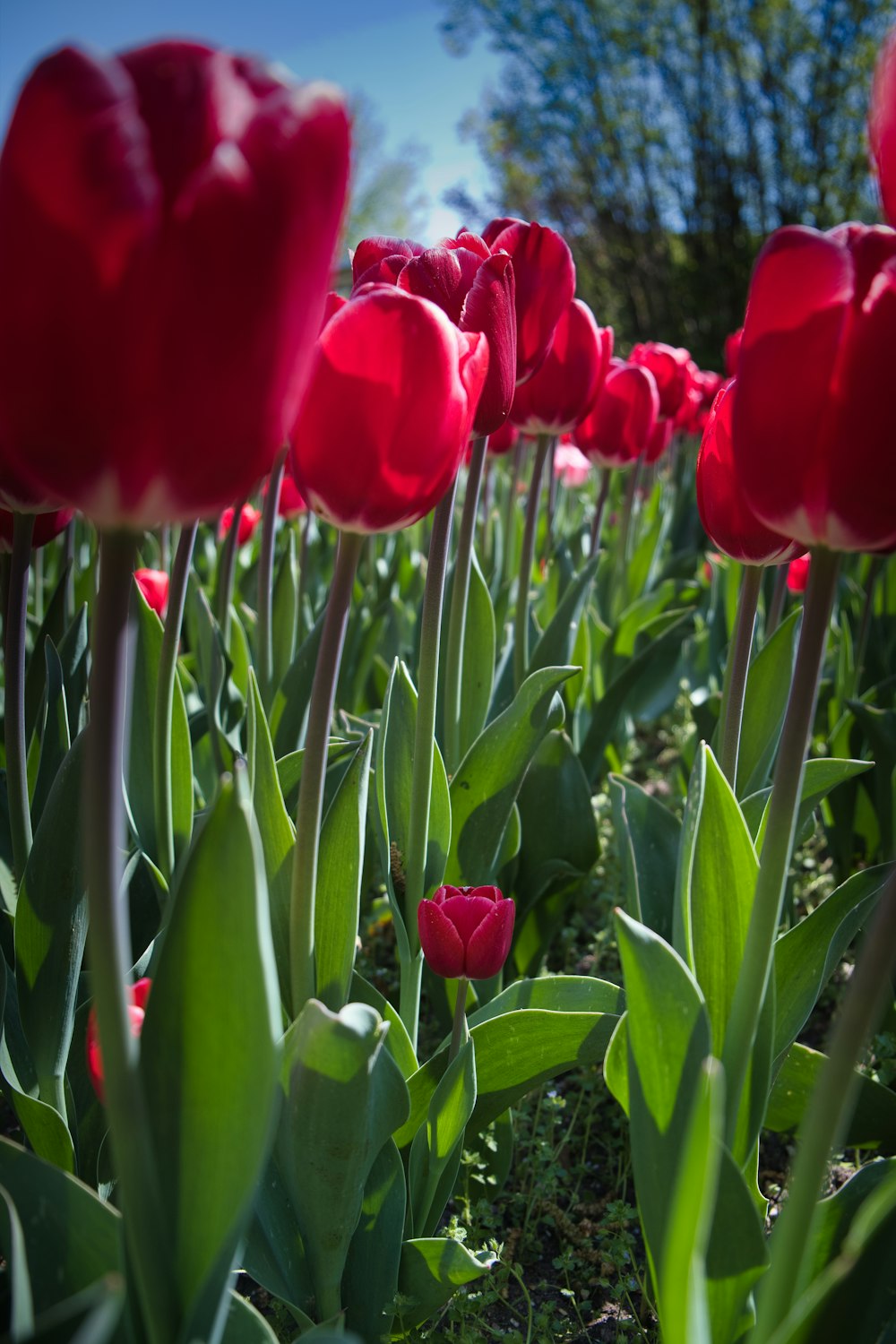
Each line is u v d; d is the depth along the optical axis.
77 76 0.60
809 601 0.93
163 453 0.67
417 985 1.52
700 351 17.33
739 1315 1.07
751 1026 1.09
